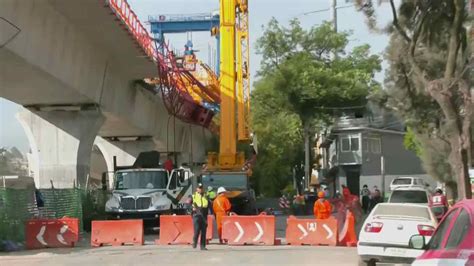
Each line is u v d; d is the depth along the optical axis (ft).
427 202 82.07
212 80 156.87
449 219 21.99
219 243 72.79
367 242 47.06
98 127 105.40
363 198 147.43
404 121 100.48
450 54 61.62
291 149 209.56
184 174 95.71
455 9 61.21
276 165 204.95
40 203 79.30
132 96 124.26
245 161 117.39
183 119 142.61
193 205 65.51
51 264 53.47
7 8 65.51
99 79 102.37
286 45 197.06
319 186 186.60
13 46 68.90
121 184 93.20
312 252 61.52
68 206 87.76
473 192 73.15
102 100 105.60
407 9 65.57
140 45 96.53
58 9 77.30
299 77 187.62
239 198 105.19
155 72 115.65
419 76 66.69
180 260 55.11
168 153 137.80
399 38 71.77
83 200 97.55
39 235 69.62
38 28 74.64
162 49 114.32
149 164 101.09
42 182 105.19
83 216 96.07
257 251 62.95
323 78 188.03
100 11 78.43
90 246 71.72
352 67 196.34
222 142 112.16
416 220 46.73
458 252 17.98
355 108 194.39
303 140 209.46
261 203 167.63
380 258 46.55
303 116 193.98
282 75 189.37
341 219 86.12
